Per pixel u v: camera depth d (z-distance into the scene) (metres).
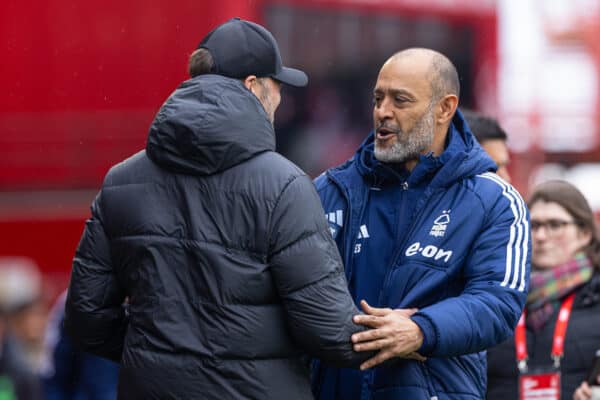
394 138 14.52
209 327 12.95
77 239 41.06
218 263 12.93
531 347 18.53
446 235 14.26
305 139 43.28
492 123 18.95
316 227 13.05
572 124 47.25
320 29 42.81
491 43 44.44
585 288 18.66
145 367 13.14
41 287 40.94
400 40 43.72
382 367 14.33
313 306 12.87
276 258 12.90
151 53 40.28
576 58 47.22
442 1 44.06
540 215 19.34
